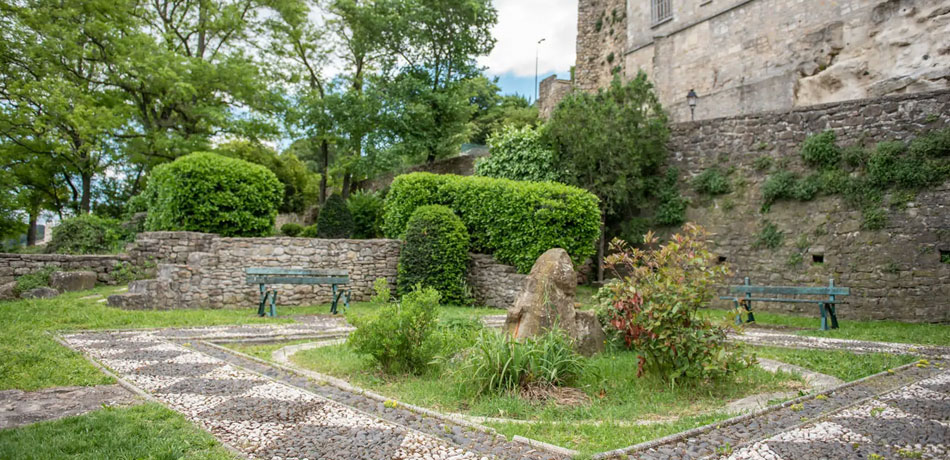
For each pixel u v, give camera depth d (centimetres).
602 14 2314
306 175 2750
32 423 337
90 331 720
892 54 1255
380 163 2044
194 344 639
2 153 1791
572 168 1430
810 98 1420
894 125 1091
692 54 1769
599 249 1465
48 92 1678
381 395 445
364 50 2262
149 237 1244
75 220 1470
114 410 358
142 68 1802
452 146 2428
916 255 1041
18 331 688
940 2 1172
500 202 1299
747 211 1275
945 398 428
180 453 285
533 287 643
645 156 1400
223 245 1105
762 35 1551
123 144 1928
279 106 2122
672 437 321
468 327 687
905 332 896
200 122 2048
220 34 2142
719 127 1342
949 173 1016
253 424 339
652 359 499
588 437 336
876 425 353
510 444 314
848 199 1122
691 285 495
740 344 507
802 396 429
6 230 2092
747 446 310
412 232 1274
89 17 1834
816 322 1056
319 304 1204
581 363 495
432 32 2241
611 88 1500
